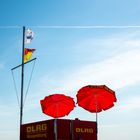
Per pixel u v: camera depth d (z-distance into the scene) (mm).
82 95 13180
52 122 10859
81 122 11258
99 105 13141
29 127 11758
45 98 14602
